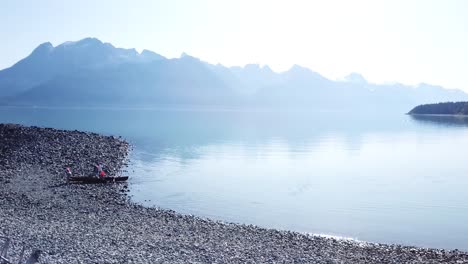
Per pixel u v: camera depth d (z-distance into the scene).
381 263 26.31
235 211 40.41
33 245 24.95
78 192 42.91
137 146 93.44
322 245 29.95
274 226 35.91
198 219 35.69
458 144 112.06
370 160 80.12
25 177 48.41
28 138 74.19
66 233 28.12
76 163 58.22
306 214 40.09
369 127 190.88
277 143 109.00
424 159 82.00
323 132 153.25
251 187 52.22
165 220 34.47
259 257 25.86
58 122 171.00
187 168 65.69
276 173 63.34
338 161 78.00
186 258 24.67
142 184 50.88
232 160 76.62
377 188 53.28
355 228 36.06
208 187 51.25
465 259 27.97
